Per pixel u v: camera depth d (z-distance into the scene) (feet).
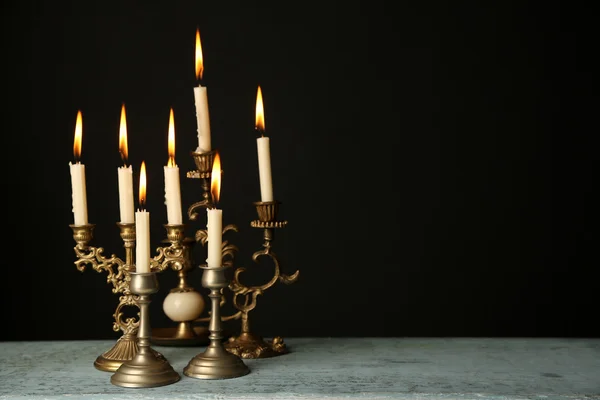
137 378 4.93
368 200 11.14
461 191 11.13
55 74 10.86
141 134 10.98
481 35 11.07
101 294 11.00
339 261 11.17
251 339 5.82
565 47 11.03
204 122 5.70
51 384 5.01
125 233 5.59
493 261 11.17
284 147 11.09
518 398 4.71
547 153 11.08
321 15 11.08
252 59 11.07
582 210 11.09
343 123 11.09
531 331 11.19
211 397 4.73
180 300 6.04
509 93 11.07
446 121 11.09
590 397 4.72
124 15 10.98
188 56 11.03
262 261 11.14
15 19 10.80
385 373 5.24
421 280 11.19
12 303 10.85
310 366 5.44
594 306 11.12
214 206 5.24
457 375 5.19
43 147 10.84
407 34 11.09
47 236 10.87
